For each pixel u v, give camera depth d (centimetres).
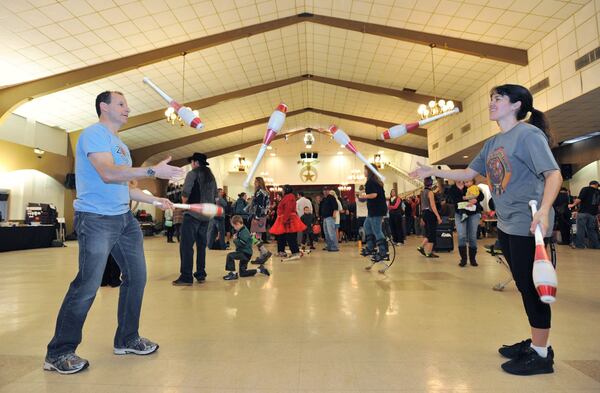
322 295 342
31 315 281
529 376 163
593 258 631
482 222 1326
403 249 839
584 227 835
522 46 857
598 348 199
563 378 161
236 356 190
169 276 475
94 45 816
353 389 151
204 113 1496
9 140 1127
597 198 827
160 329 238
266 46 1051
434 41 866
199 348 203
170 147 1692
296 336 222
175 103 183
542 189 170
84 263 181
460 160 1447
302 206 898
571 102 752
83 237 184
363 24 883
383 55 1036
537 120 187
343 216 1189
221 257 710
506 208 178
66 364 172
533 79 852
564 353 192
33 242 1065
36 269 573
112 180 178
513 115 185
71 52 824
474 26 805
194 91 1214
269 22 898
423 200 668
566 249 815
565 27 748
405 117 1541
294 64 1208
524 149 171
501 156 180
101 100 201
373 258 508
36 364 183
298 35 1026
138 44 846
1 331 241
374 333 226
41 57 823
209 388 153
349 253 777
